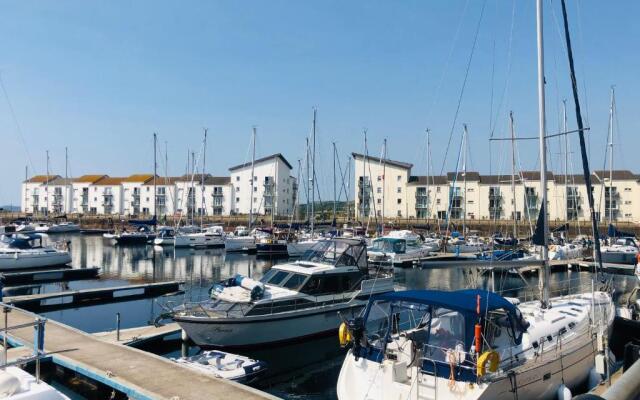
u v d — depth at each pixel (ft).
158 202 322.34
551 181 225.76
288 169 321.52
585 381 33.81
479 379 24.98
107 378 32.32
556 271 113.29
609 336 39.75
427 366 26.63
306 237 156.76
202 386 30.96
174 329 50.01
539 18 40.52
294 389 40.16
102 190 338.13
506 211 241.96
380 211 264.11
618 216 228.02
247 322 46.42
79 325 60.59
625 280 99.30
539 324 33.09
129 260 135.03
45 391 22.36
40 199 352.49
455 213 253.03
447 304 27.04
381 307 29.73
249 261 134.00
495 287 91.09
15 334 43.19
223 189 311.68
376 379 27.58
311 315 50.88
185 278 101.71
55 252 110.42
